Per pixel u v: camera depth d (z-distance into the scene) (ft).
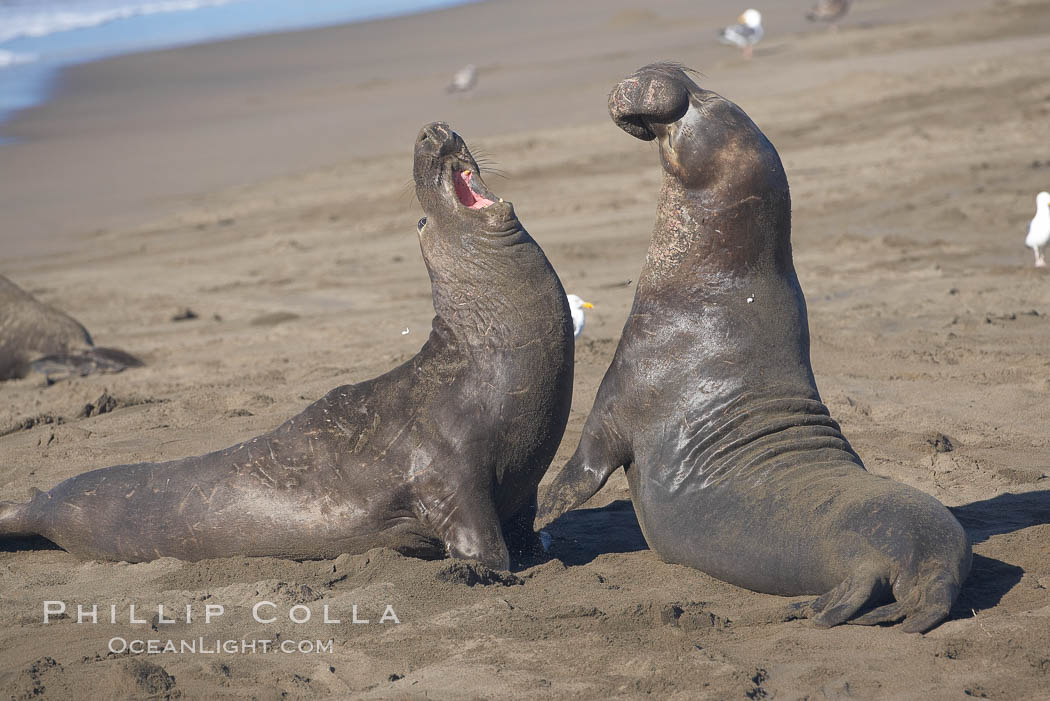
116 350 157.58
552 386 73.10
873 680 54.70
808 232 202.39
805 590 65.21
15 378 158.10
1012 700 52.60
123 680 56.59
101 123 394.52
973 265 173.06
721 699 53.01
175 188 299.17
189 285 212.43
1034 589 65.82
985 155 240.53
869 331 140.26
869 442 100.17
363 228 244.63
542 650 59.77
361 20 637.30
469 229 72.43
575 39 485.56
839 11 413.39
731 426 70.08
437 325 75.20
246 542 75.41
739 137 70.13
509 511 76.84
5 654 62.75
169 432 113.19
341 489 73.77
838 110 296.10
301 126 361.10
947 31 379.96
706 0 561.84
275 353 151.94
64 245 255.29
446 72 437.17
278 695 55.93
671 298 72.90
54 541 81.61
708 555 69.51
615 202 240.32
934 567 59.82
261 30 633.20
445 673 57.36
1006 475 89.86
